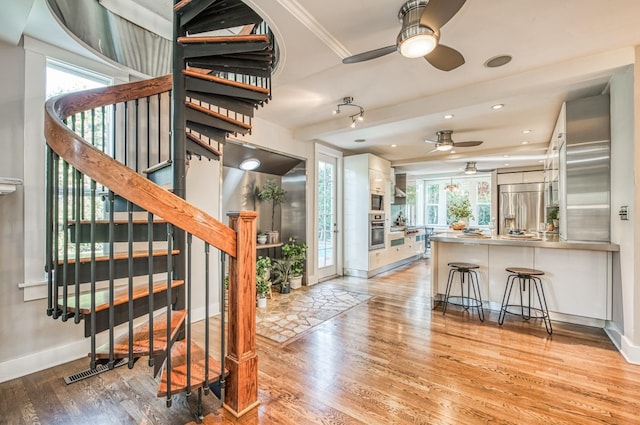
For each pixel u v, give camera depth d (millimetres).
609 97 3010
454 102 3254
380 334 3037
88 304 1702
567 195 3215
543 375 2264
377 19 2051
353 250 5895
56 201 1650
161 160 2988
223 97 2535
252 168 4523
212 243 1737
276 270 4723
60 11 2105
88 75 2652
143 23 2875
